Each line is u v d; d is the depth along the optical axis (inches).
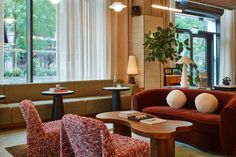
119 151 91.4
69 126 83.4
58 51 245.0
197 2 302.7
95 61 266.1
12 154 136.8
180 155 135.5
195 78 245.9
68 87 240.4
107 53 273.6
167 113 161.2
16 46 231.0
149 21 283.3
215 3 299.6
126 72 289.0
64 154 94.5
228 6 313.7
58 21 243.6
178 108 170.9
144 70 278.7
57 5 242.2
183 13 343.3
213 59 390.0
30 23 234.2
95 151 80.6
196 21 365.4
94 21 264.8
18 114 191.0
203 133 140.3
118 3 231.9
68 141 94.3
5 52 224.7
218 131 135.9
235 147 128.3
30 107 114.6
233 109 127.3
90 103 228.1
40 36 240.7
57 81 241.6
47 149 116.6
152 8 294.7
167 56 272.5
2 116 184.2
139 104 179.9
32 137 115.7
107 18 272.2
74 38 251.4
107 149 77.6
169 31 274.5
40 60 241.6
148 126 113.6
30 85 219.9
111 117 131.7
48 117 205.3
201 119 140.7
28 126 116.4
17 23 231.0
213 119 137.7
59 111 193.2
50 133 117.3
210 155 135.6
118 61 285.6
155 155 112.6
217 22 388.2
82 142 82.1
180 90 181.6
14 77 230.7
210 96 154.8
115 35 280.2
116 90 222.8
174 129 108.3
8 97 208.8
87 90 252.4
